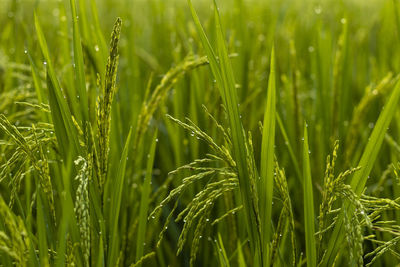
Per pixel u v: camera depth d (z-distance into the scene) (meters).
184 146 1.35
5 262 0.90
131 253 1.15
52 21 2.29
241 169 0.89
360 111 1.24
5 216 0.82
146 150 1.38
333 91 1.28
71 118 0.92
